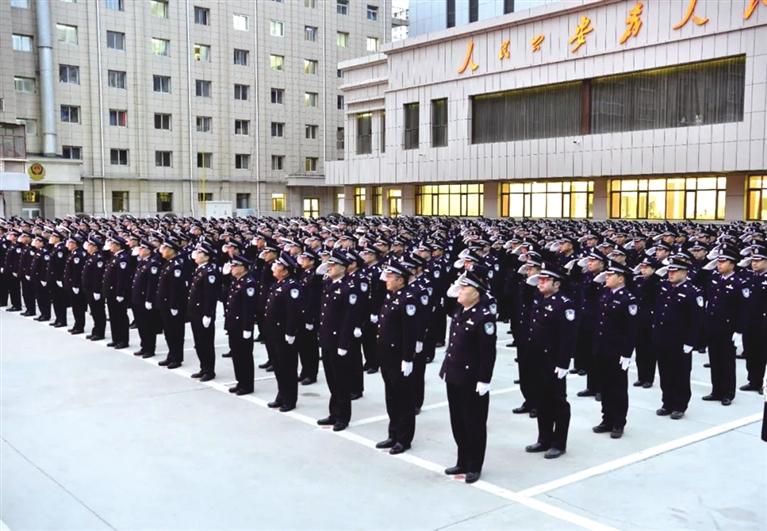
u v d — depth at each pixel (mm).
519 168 34594
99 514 6238
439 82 38188
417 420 9008
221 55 53031
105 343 13750
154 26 49875
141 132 49531
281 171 57000
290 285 9406
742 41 26766
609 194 32438
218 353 13000
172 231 17984
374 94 43250
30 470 7258
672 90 29328
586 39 31703
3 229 20422
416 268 8711
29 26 44625
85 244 14945
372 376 11297
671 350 8953
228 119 53656
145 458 7590
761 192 27547
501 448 7973
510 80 34875
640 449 7883
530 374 7938
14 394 10070
